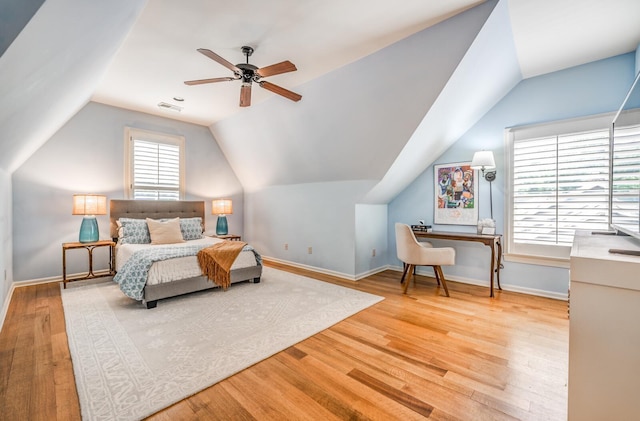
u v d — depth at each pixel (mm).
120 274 3205
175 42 2693
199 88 3785
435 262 3551
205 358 2055
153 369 1911
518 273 3627
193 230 4773
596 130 3055
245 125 4852
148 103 4371
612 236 2076
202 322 2672
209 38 2625
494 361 2057
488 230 3723
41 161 3936
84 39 1459
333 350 2203
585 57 3014
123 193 4633
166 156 5066
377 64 2928
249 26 2449
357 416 1524
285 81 3480
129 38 2623
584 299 1097
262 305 3131
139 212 4664
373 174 4004
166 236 4211
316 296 3455
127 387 1721
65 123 4039
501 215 3746
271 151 4926
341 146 3975
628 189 1746
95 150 4363
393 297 3441
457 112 3359
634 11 2275
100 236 4418
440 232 4043
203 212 5395
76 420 1461
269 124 4480
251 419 1497
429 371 1934
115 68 3229
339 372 1918
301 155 4566
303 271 4805
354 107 3428
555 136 3301
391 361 2055
